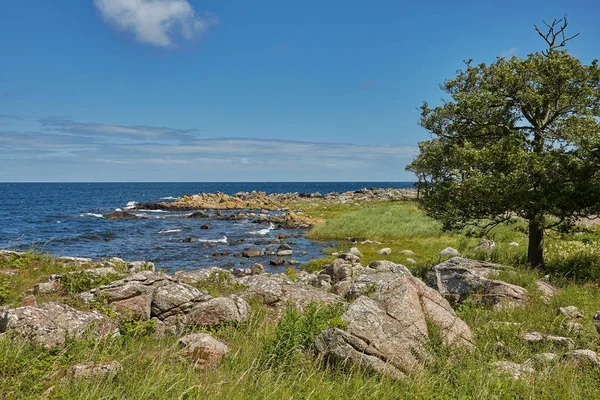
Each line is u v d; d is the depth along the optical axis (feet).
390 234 127.65
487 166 60.70
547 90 59.82
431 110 69.92
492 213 61.57
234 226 178.91
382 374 25.55
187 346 28.25
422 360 27.58
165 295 36.42
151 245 123.34
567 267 60.03
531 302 43.98
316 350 27.58
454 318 33.14
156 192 643.86
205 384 23.67
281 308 41.45
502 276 51.13
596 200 53.98
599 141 54.95
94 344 28.40
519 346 31.42
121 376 23.95
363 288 45.01
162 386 22.79
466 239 103.14
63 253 106.11
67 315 30.50
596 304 41.55
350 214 174.70
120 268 53.01
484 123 63.82
